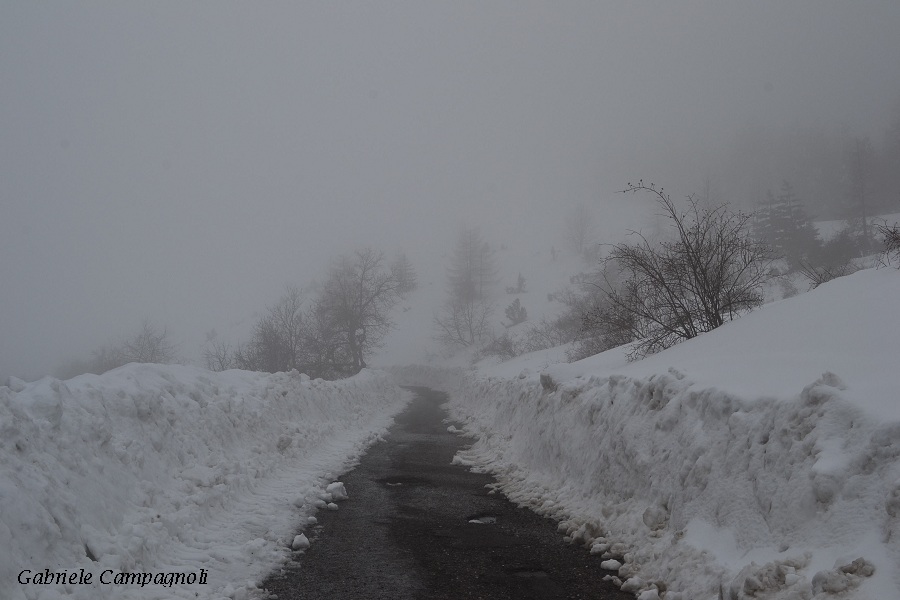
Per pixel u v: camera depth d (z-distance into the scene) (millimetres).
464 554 5762
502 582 5027
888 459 3660
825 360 5398
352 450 11977
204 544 5668
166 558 5188
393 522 6922
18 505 4020
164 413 7605
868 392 4219
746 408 5051
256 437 9844
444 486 9016
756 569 3838
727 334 9016
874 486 3658
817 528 3842
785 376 5336
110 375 7875
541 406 10203
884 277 7785
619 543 5629
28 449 4723
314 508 7387
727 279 11781
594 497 6992
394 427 17109
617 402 7281
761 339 7582
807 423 4312
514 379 15258
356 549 5879
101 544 4594
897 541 3279
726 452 5023
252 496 7602
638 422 6574
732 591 3826
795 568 3693
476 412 19172
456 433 15898
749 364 6254
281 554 5598
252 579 4977
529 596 4730
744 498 4605
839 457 3941
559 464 8445
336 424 14633
